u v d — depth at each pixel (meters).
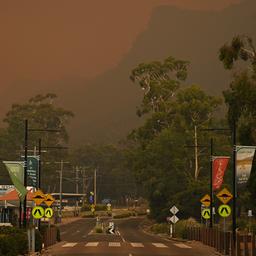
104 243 131.88
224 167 125.38
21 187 102.00
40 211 99.25
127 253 99.25
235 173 100.69
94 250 106.44
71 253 98.25
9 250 77.38
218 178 125.25
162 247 118.81
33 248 93.00
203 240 128.62
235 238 94.88
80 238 164.12
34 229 97.31
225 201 102.81
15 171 102.12
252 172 123.38
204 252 105.62
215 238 111.19
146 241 146.75
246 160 100.88
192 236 146.38
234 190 100.50
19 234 87.12
